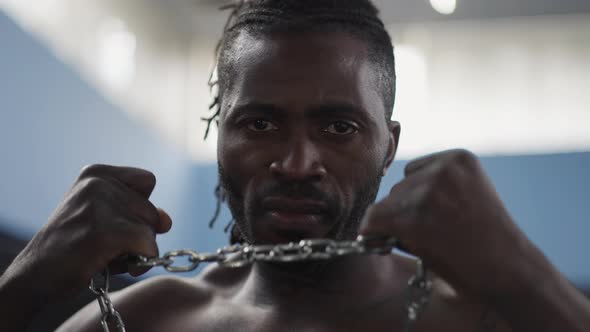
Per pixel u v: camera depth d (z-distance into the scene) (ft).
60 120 9.81
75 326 2.95
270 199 2.29
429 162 2.13
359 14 2.57
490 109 12.27
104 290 2.33
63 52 10.04
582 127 11.98
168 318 2.83
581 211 11.90
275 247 2.07
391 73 2.68
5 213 8.39
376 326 2.53
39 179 9.20
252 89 2.38
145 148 12.25
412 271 2.79
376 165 2.42
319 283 2.65
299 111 2.32
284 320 2.61
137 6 12.26
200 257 2.18
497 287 1.96
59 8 9.99
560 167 12.01
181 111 13.60
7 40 8.66
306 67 2.37
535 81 12.19
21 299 2.35
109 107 11.22
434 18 12.62
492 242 1.99
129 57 11.97
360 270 2.67
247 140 2.37
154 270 9.73
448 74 12.50
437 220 1.99
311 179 2.27
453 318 2.48
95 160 10.71
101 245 2.31
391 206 2.04
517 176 12.13
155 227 2.47
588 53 12.10
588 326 1.97
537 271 2.00
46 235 2.43
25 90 8.99
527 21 12.38
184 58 13.79
